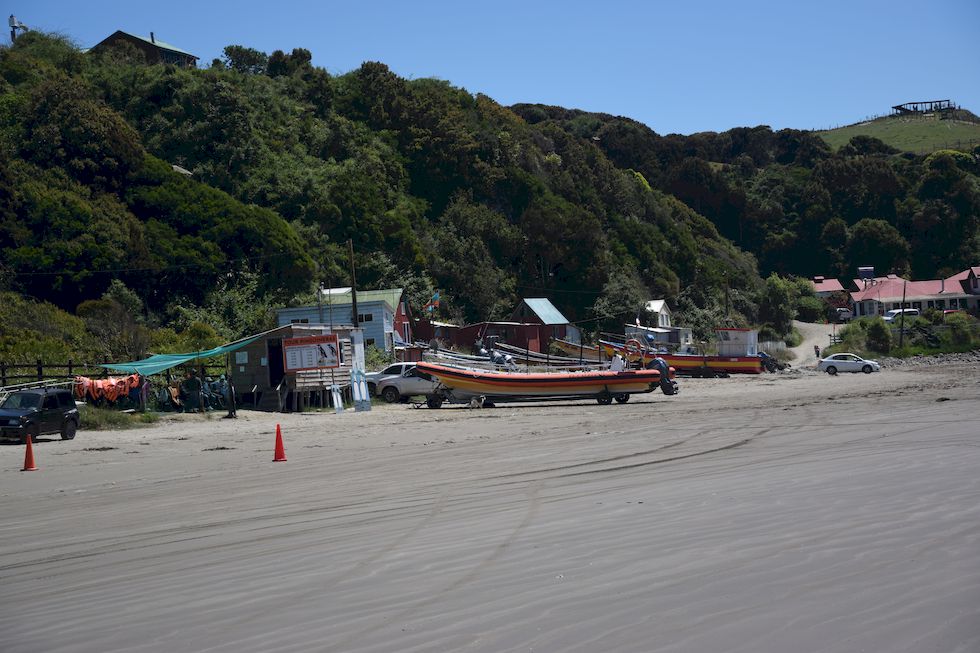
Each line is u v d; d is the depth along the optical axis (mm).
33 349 35969
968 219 126188
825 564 6727
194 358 32500
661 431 21500
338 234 71125
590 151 108500
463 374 33969
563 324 70500
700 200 138500
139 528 10812
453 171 87625
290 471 16516
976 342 78312
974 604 5590
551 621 5680
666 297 91062
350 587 6953
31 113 58531
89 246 50031
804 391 38625
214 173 71062
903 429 18797
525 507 10570
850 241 127062
